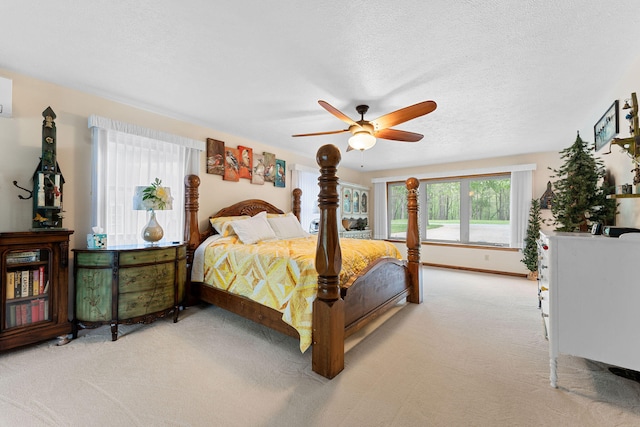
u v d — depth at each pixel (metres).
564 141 3.87
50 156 2.20
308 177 4.97
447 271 5.17
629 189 1.83
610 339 1.50
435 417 1.42
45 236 2.10
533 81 2.17
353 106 2.66
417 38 1.67
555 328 1.65
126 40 1.76
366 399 1.56
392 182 6.33
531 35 1.63
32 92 2.25
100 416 1.41
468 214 5.37
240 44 1.78
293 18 1.52
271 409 1.48
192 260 3.06
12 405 1.48
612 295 1.49
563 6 1.41
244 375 1.79
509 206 4.95
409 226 3.34
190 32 1.67
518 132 3.46
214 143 3.51
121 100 2.66
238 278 2.55
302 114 2.97
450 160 5.23
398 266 3.04
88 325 2.27
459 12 1.45
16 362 1.90
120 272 2.31
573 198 2.58
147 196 2.56
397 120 2.30
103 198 2.57
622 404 1.51
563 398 1.56
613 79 2.14
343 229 5.47
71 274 2.43
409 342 2.26
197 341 2.26
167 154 3.07
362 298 2.31
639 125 1.85
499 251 4.91
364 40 1.70
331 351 1.77
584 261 1.56
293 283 2.07
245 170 3.90
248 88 2.38
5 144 2.13
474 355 2.05
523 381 1.73
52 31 1.68
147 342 2.23
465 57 1.86
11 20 1.57
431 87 2.29
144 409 1.47
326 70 2.06
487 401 1.54
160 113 2.97
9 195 2.14
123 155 2.72
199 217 3.37
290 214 4.02
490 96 2.44
